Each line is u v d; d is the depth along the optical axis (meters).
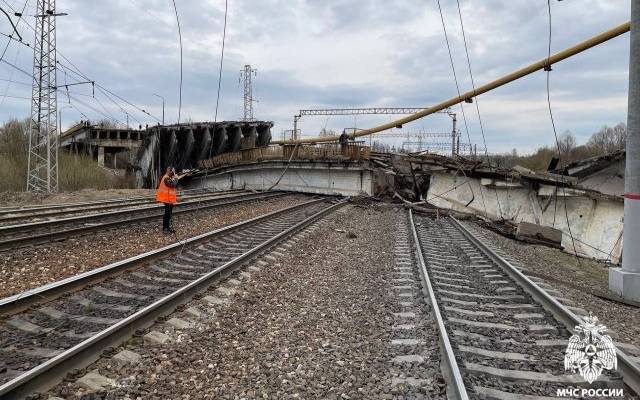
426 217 23.17
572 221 22.17
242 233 14.26
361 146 30.09
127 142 70.00
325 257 11.73
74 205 20.53
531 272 10.29
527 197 23.95
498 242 16.14
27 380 4.07
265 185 38.00
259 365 5.22
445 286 8.69
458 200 27.22
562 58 22.22
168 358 5.19
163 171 48.38
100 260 9.69
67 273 8.53
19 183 41.06
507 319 6.93
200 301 7.20
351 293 8.41
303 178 34.56
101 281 7.73
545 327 6.50
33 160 42.44
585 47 21.02
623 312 8.40
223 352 5.52
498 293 8.59
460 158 29.16
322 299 7.99
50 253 9.95
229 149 48.00
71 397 4.21
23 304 6.23
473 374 4.87
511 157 58.06
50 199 28.47
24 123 48.38
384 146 46.47
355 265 10.85
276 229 15.27
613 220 20.34
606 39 20.09
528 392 4.61
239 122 45.41
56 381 4.38
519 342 5.99
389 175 30.50
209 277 8.00
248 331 6.29
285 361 5.36
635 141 9.79
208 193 32.22
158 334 5.70
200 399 4.43
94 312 6.37
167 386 4.62
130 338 5.53
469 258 12.02
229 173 42.53
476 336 6.02
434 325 6.37
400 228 17.55
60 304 6.62
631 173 9.86
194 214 18.62
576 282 11.22
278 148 36.72
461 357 5.23
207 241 12.27
